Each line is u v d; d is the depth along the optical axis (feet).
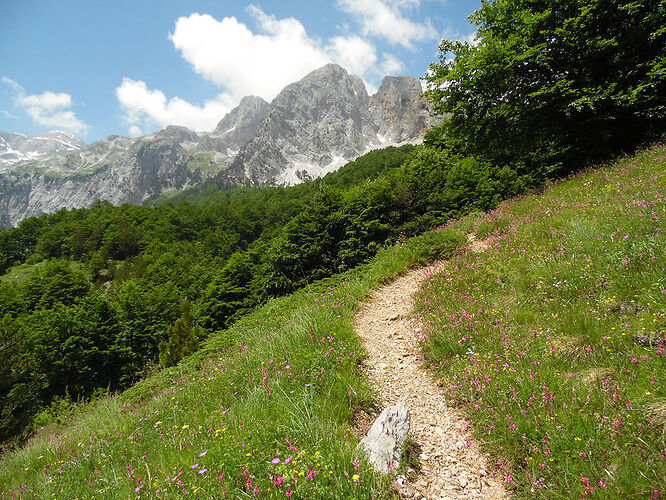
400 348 23.02
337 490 10.43
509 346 17.60
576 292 19.25
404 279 37.35
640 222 21.17
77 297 209.87
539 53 50.49
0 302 207.51
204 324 91.81
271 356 23.65
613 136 51.52
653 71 45.39
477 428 14.23
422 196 64.03
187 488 12.20
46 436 37.06
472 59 55.67
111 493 14.38
